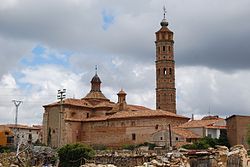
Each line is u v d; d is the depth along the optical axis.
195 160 71.94
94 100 198.50
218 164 67.19
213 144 139.88
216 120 164.38
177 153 80.19
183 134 152.62
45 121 186.88
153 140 161.25
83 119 185.25
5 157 107.62
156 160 75.25
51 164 124.88
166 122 164.75
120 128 172.25
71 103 185.38
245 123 133.12
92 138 179.75
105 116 183.38
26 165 101.25
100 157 112.75
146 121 167.00
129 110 187.00
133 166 93.94
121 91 191.12
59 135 180.25
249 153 80.62
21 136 197.00
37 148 143.38
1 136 177.62
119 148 156.12
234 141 134.38
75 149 123.94
